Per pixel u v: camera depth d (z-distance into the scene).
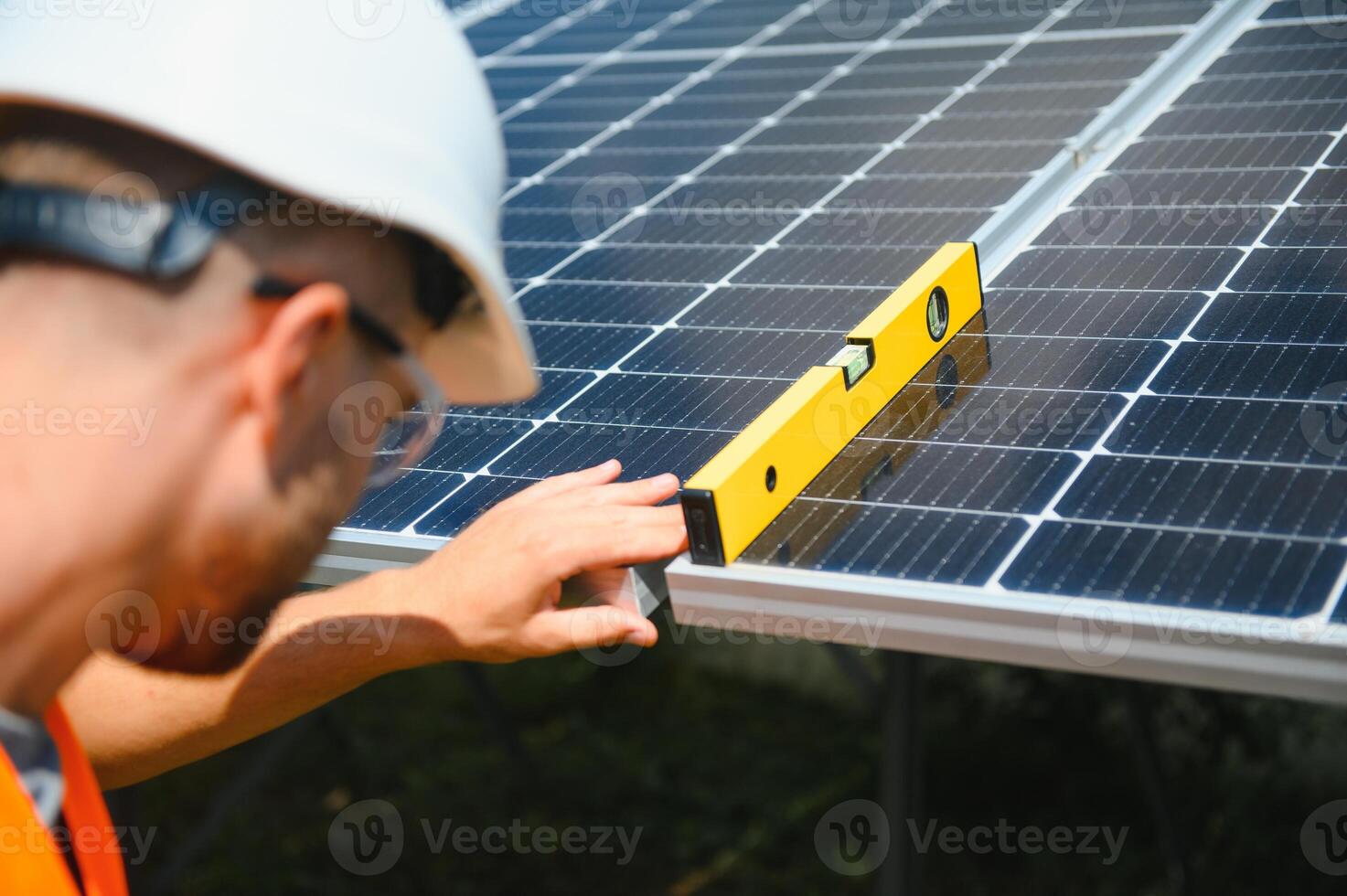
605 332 3.44
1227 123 3.91
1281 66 4.27
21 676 1.42
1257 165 3.59
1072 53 4.77
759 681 6.71
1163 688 5.54
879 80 4.93
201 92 1.29
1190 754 5.49
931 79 4.82
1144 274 3.10
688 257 3.78
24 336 1.31
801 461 2.40
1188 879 4.58
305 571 1.53
